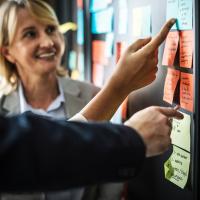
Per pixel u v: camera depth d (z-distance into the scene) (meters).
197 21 0.67
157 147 0.55
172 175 0.81
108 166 0.45
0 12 1.26
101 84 1.21
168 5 0.76
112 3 1.06
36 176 0.43
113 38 1.07
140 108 0.93
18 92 1.34
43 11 1.22
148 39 0.80
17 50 1.25
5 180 0.43
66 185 0.45
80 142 0.44
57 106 1.30
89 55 1.31
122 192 1.15
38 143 0.43
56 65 1.29
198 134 0.70
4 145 0.42
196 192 0.72
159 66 0.83
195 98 0.69
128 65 0.74
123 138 0.47
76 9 1.46
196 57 0.68
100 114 0.74
